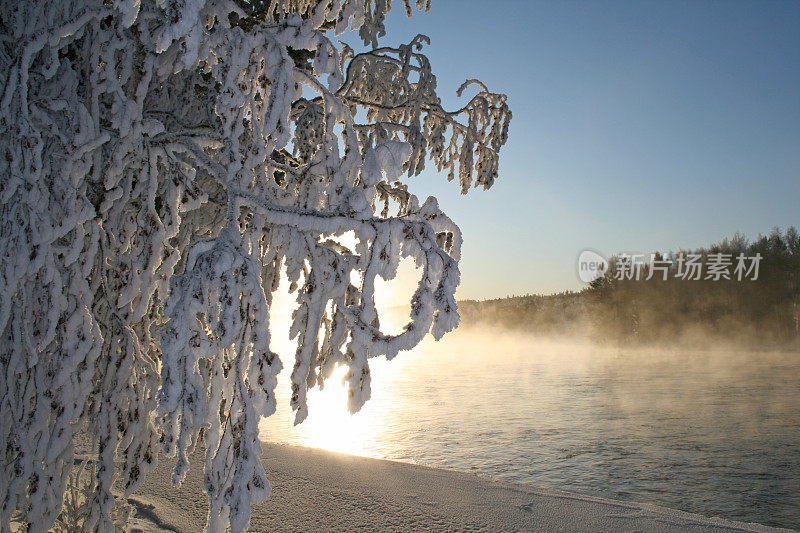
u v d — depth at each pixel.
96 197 2.43
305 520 3.93
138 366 2.46
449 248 2.21
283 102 1.92
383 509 4.21
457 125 4.25
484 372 30.14
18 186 2.05
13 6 2.32
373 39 4.00
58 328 2.20
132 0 1.67
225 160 1.98
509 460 9.15
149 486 4.54
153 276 2.27
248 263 1.70
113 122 2.22
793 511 6.64
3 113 2.07
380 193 4.13
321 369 2.14
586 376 27.36
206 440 1.74
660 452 9.92
